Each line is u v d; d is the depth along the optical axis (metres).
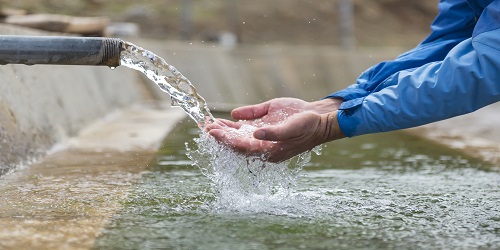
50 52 2.95
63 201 3.13
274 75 12.97
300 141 2.97
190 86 3.17
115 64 3.04
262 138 2.88
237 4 18.16
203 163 3.24
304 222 2.78
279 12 18.41
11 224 2.67
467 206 3.17
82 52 2.97
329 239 2.52
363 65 13.89
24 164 4.20
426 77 2.87
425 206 3.16
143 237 2.51
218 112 9.03
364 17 19.98
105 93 7.84
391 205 3.17
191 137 5.75
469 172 4.22
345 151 5.17
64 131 5.47
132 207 3.02
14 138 4.27
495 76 2.77
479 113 8.72
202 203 3.12
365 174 4.07
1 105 4.35
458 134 6.54
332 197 3.32
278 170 3.16
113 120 7.17
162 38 14.98
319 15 18.58
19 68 5.03
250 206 3.03
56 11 14.75
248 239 2.49
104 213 2.89
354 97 3.19
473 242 2.51
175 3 16.84
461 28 3.38
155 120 7.24
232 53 13.12
